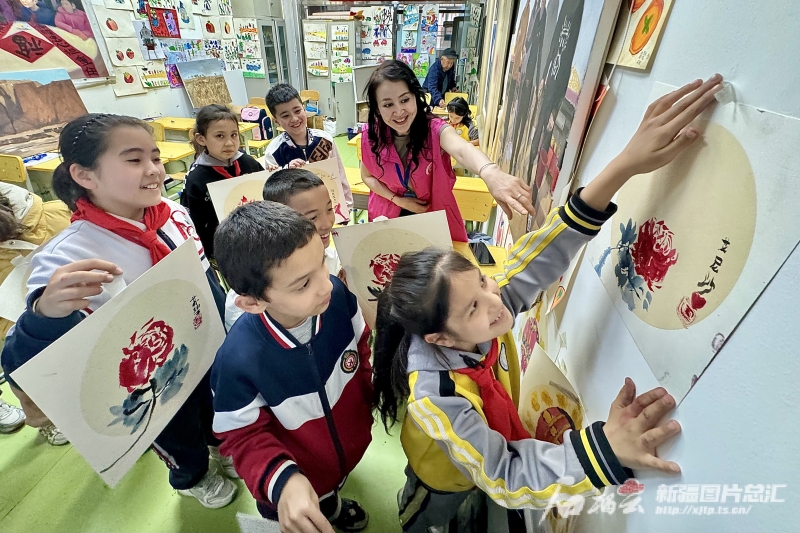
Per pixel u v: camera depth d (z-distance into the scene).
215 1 5.07
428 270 0.61
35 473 1.40
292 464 0.75
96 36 3.49
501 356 0.85
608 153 0.69
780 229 0.33
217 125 1.78
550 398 0.76
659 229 0.52
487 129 3.11
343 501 1.22
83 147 0.84
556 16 1.06
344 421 0.94
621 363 0.58
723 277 0.40
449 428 0.60
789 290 0.32
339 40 5.77
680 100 0.47
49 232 1.60
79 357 0.67
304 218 0.67
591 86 0.73
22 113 2.84
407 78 1.35
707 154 0.44
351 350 0.92
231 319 1.17
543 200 1.02
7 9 2.79
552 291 0.97
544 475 0.54
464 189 2.21
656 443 0.46
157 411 0.88
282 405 0.80
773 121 0.35
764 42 0.37
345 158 5.06
